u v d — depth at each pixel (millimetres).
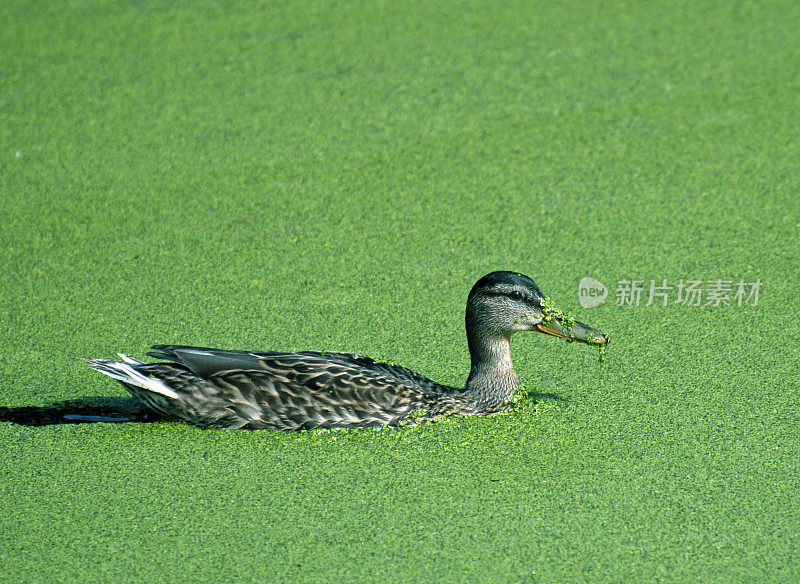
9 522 8836
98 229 14406
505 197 14969
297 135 16766
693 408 10516
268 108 17609
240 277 13258
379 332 12055
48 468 9609
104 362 10242
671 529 8688
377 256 13680
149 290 13008
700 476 9406
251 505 9055
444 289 12906
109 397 10961
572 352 11734
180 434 10180
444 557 8375
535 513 8914
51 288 13055
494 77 18453
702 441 9953
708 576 8133
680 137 16375
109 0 22703
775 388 10805
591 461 9680
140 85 18547
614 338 11891
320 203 14945
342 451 9836
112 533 8695
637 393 10828
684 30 20188
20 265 13562
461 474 9484
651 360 11453
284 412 10102
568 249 13711
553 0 22078
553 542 8547
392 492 9227
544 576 8141
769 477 9375
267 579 8125
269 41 20234
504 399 10547
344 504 9062
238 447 9914
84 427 10320
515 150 16156
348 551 8453
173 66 19266
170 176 15703
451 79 18406
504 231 14172
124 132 16969
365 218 14562
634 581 8078
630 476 9438
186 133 16891
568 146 16219
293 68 19031
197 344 11797
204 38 20500
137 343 11852
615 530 8688
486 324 10438
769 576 8125
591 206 14688
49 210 14859
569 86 18062
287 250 13859
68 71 19109
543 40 19922
